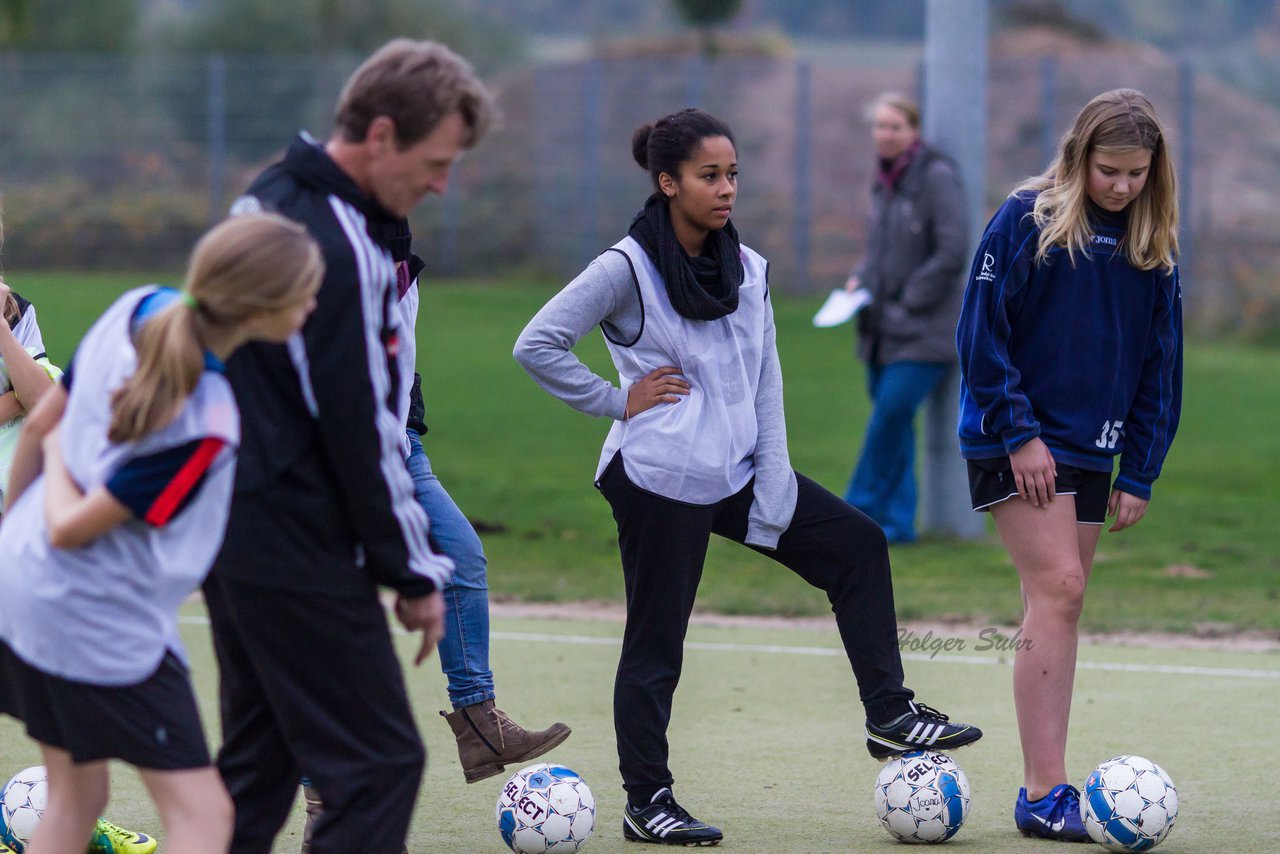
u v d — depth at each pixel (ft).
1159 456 50.96
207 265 32.01
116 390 32.45
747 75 313.32
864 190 293.84
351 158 35.24
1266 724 63.41
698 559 48.24
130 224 292.40
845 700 67.87
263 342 35.09
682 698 68.28
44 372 49.62
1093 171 47.65
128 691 34.12
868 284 100.68
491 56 479.82
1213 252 260.01
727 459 47.83
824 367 201.77
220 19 469.98
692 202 47.09
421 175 35.22
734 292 47.70
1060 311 48.98
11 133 297.94
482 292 275.80
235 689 38.34
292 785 39.29
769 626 84.99
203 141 296.10
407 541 35.94
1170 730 62.44
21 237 291.99
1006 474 49.49
